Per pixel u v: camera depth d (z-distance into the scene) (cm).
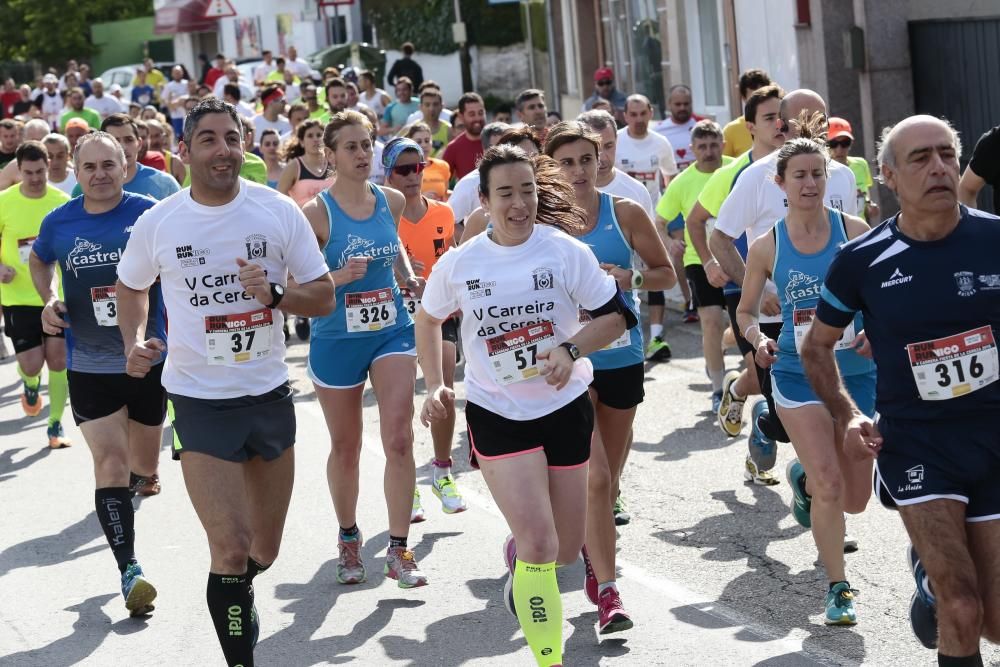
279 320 600
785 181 680
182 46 6003
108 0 6706
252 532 585
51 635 705
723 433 1018
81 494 984
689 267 1102
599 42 2794
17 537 886
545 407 576
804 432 658
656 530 809
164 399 789
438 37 4091
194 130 569
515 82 4022
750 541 777
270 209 588
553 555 561
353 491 759
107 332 762
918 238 508
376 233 759
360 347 748
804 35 1731
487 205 582
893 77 1603
